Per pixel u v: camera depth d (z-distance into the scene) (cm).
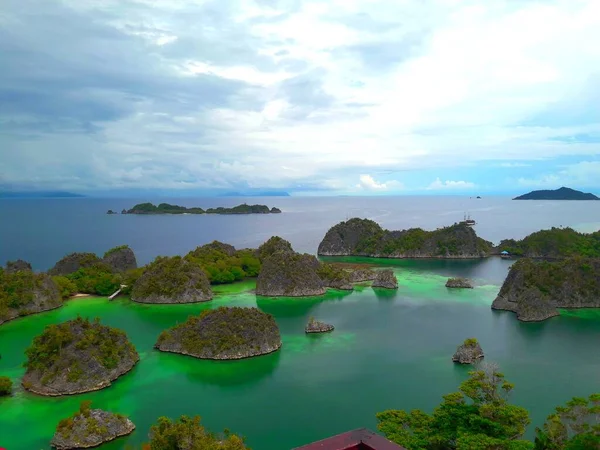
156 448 4150
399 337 9138
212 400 6431
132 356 7612
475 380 4809
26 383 6619
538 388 6794
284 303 11850
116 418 5516
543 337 9194
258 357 8031
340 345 8669
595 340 9031
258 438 5438
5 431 5528
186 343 8125
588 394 6600
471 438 3997
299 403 6341
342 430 5625
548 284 11769
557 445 3997
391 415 4781
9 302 10188
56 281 11956
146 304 11469
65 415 5925
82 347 6931
